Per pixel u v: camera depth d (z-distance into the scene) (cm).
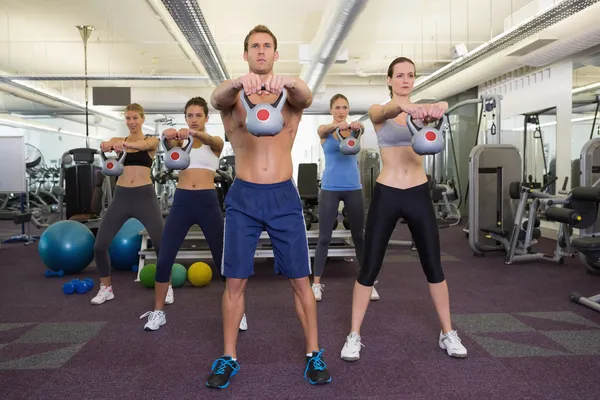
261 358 196
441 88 828
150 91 988
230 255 170
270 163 169
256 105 147
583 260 363
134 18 636
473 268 396
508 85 774
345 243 416
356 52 812
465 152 920
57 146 1390
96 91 798
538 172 700
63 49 790
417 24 662
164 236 231
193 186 229
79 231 387
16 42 739
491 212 473
